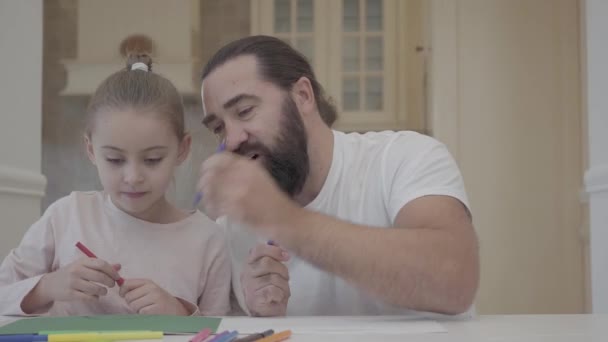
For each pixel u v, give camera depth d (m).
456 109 2.91
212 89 1.19
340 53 3.72
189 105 3.69
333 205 1.25
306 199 1.30
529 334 0.77
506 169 2.91
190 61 3.50
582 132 2.84
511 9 2.91
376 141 1.28
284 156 1.18
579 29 2.86
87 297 1.08
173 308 1.11
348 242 0.87
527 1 2.91
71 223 1.29
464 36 2.92
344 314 1.24
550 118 2.90
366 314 1.22
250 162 0.91
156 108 1.21
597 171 1.57
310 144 1.25
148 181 1.20
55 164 3.92
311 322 0.87
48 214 1.31
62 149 3.92
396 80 3.73
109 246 1.27
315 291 1.24
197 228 1.34
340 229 0.89
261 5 3.74
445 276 0.88
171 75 3.49
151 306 1.09
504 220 2.91
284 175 1.19
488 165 2.91
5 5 1.76
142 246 1.28
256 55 1.19
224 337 0.70
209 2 4.01
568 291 2.88
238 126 1.17
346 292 1.22
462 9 2.92
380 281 0.88
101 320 0.87
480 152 2.91
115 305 1.23
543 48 2.91
